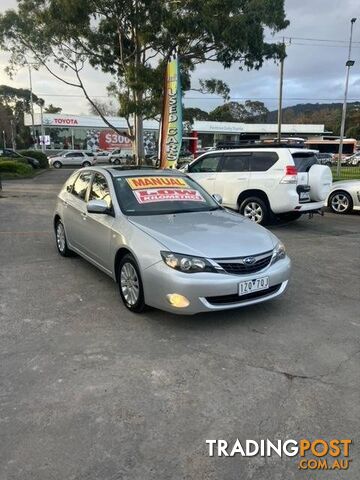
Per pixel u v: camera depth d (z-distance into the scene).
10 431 2.82
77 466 2.54
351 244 8.59
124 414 3.02
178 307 4.15
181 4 19.41
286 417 3.02
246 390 3.33
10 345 4.02
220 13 19.62
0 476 2.45
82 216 5.98
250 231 4.86
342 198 12.61
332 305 5.12
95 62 23.41
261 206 9.85
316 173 9.70
